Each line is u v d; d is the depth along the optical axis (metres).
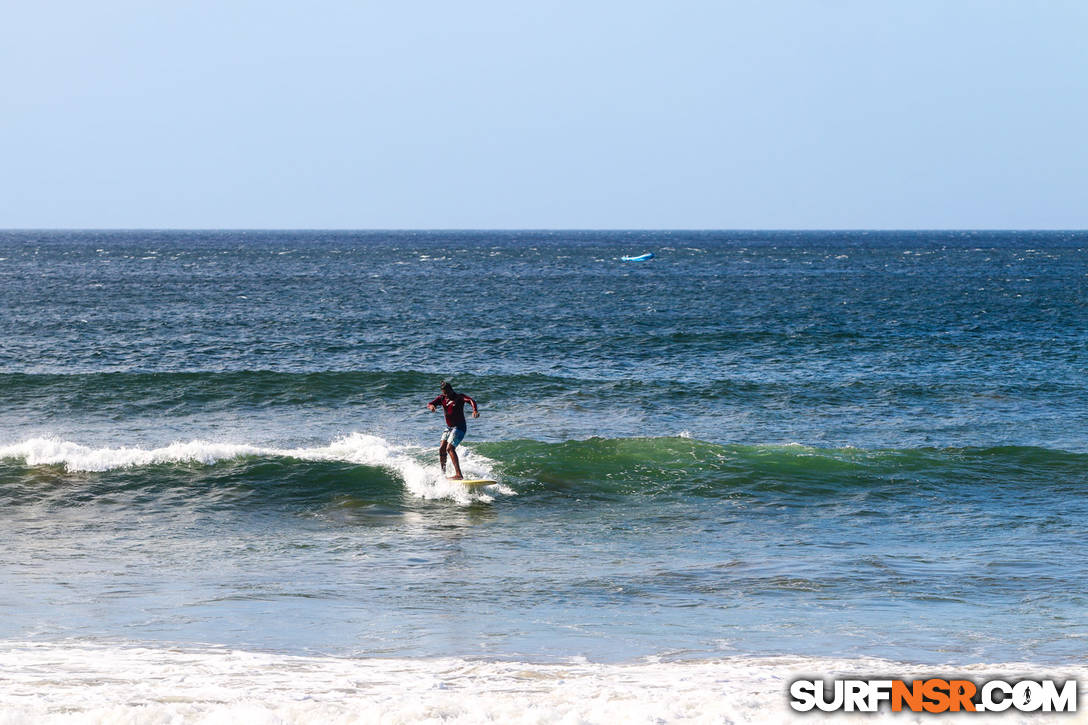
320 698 31.47
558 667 35.81
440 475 67.94
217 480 67.75
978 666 36.16
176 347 152.38
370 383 113.00
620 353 149.38
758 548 55.09
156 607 43.38
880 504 65.56
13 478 66.69
